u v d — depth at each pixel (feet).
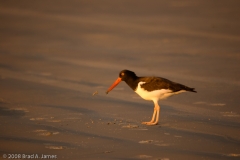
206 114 43.16
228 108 44.93
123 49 79.36
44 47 82.94
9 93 51.65
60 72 63.87
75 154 32.42
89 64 68.90
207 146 34.17
